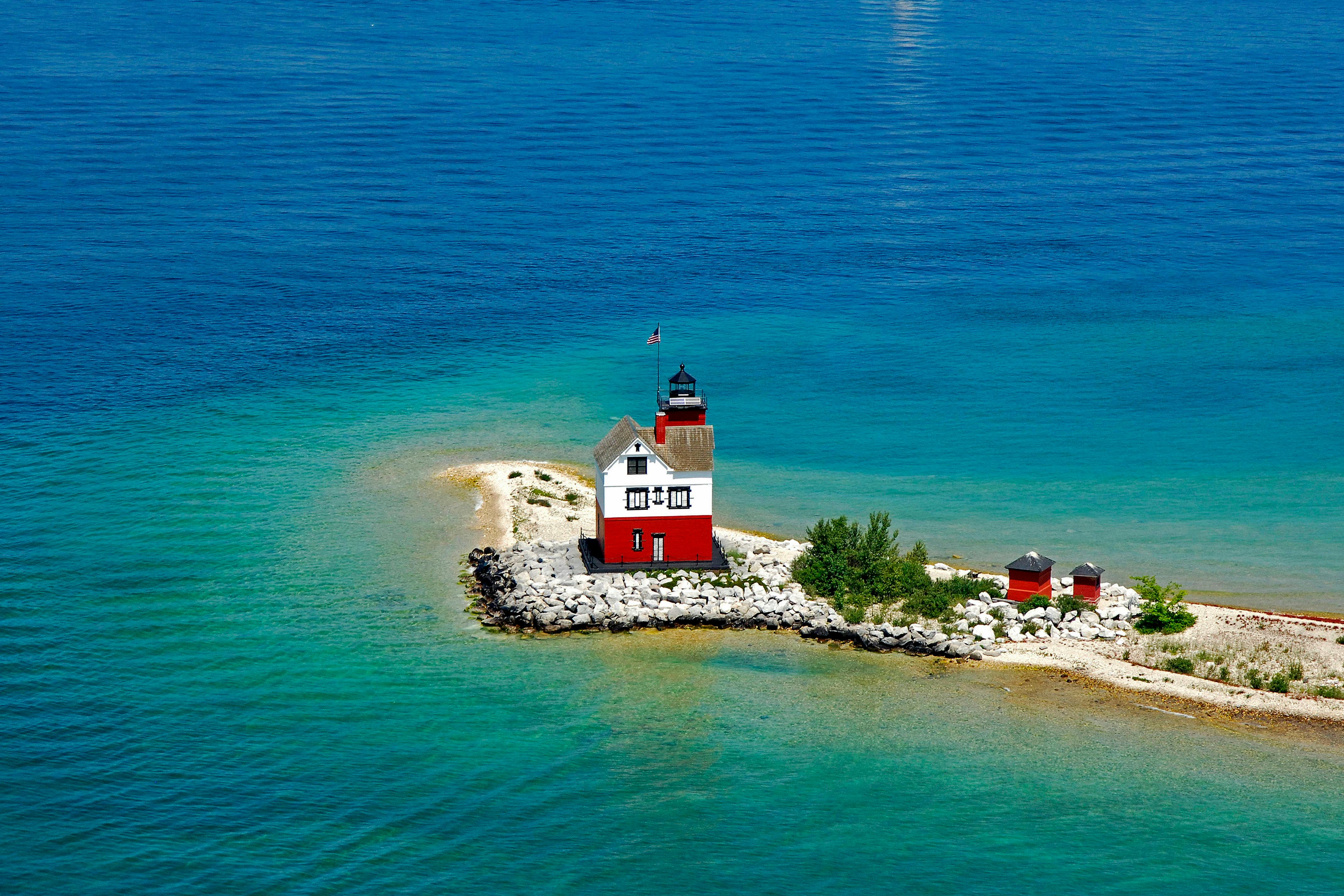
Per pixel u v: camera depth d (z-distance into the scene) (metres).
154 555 86.94
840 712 68.69
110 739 64.75
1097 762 63.97
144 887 54.41
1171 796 61.28
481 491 99.38
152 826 58.28
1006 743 65.69
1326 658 72.88
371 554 87.88
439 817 59.81
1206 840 58.25
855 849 58.03
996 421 121.62
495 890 55.22
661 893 55.19
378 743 65.38
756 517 96.19
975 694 70.25
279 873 55.66
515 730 66.88
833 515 96.81
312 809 59.97
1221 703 68.81
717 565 81.81
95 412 117.69
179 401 121.81
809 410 124.12
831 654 75.00
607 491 80.12
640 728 67.31
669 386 129.00
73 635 75.31
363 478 102.94
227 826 58.59
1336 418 122.19
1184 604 79.94
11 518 92.50
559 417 120.06
